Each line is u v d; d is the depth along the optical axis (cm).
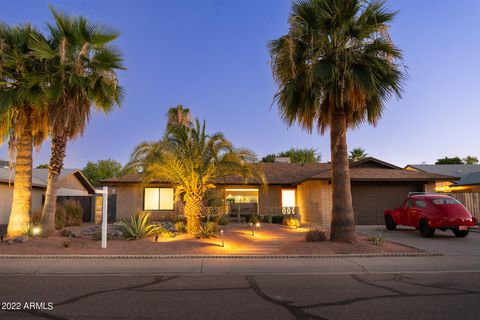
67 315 528
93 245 1166
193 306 576
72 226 2016
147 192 2361
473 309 557
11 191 2255
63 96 1302
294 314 536
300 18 1162
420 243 1284
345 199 1227
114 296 634
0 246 1132
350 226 1212
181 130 1502
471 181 2689
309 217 2255
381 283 741
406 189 2117
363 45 1187
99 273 834
